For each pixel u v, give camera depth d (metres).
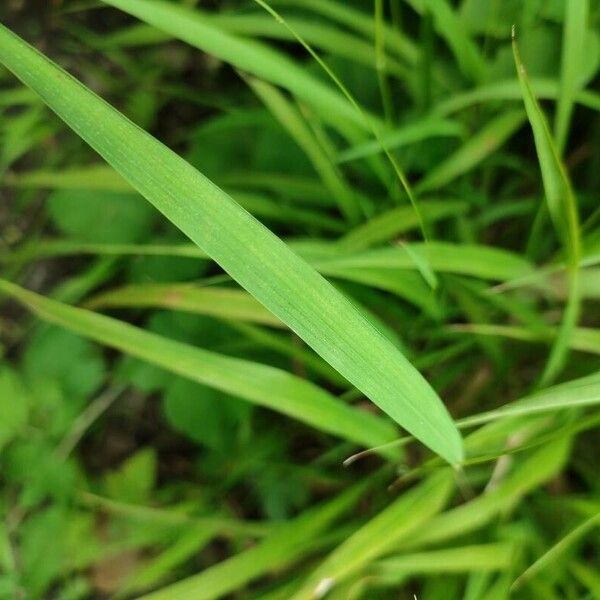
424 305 0.24
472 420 0.20
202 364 0.22
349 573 0.23
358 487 0.26
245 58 0.23
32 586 0.27
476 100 0.25
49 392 0.28
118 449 0.32
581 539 0.25
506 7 0.26
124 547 0.28
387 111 0.25
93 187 0.27
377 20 0.23
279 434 0.29
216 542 0.30
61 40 0.32
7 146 0.30
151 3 0.22
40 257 0.32
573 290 0.23
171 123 0.32
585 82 0.24
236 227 0.18
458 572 0.25
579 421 0.22
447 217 0.27
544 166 0.21
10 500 0.29
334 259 0.22
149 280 0.28
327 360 0.19
